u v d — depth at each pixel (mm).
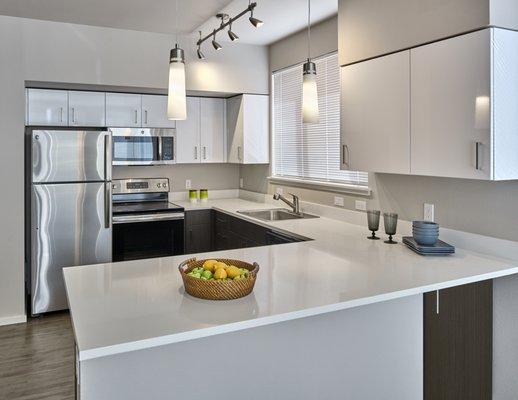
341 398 2027
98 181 3957
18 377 2832
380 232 3143
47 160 3766
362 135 2703
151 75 4148
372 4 2596
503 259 2328
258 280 1972
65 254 3885
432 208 2750
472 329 2354
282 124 4547
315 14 3570
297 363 1916
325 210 3785
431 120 2244
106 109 4332
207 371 1746
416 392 2205
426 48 2258
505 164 2023
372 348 2080
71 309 1617
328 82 3803
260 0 3238
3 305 3670
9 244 3660
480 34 1997
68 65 3838
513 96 2037
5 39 3598
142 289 1851
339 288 1852
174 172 5125
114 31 3994
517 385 2328
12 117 3623
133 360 1616
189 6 3371
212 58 4418
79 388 1536
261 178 4945
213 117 4906
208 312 1587
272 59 4609
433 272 2094
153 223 4305
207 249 4711
